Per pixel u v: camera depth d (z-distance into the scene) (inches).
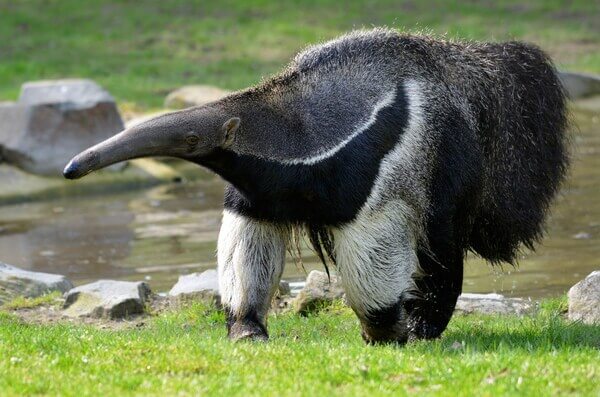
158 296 677.3
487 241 559.2
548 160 574.2
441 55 512.7
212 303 643.5
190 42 1958.7
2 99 1553.9
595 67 1840.6
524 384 388.5
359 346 464.8
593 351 454.6
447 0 2242.9
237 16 2113.7
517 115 551.5
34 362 423.8
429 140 483.2
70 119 1205.7
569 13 2193.7
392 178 466.0
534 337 509.7
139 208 1068.5
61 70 1768.0
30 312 650.2
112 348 449.7
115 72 1769.2
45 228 985.5
